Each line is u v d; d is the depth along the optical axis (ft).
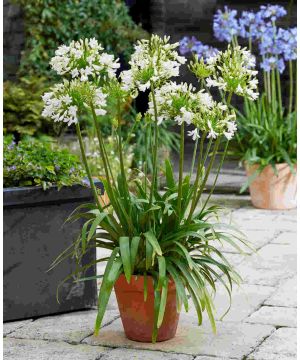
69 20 30.89
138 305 13.00
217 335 13.60
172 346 13.01
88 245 14.75
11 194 14.08
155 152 12.81
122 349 12.90
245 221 23.85
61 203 14.70
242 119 26.17
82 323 14.38
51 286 14.80
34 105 27.45
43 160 15.03
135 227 13.21
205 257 13.47
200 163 13.10
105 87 12.83
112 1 31.37
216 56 12.91
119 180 13.62
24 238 14.46
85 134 29.45
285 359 12.37
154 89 12.96
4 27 33.42
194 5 38.45
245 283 17.03
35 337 13.61
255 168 25.54
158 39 12.58
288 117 25.88
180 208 12.96
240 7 37.96
